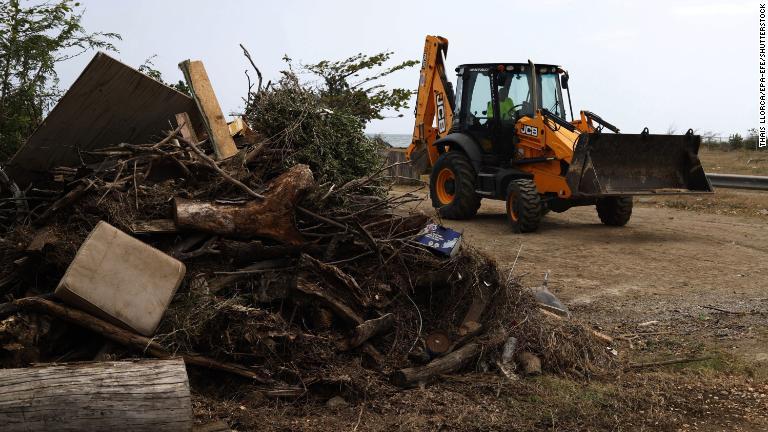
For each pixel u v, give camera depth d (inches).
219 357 192.1
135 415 157.8
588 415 195.6
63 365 163.5
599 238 461.1
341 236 219.6
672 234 477.1
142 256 186.4
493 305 237.8
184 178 219.0
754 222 523.2
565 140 461.7
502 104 514.3
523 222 470.6
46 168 236.8
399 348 215.3
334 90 318.3
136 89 223.3
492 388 208.4
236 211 205.9
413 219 239.0
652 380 225.6
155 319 184.1
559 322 248.8
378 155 262.7
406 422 184.9
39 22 289.3
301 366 197.9
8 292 198.7
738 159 973.2
